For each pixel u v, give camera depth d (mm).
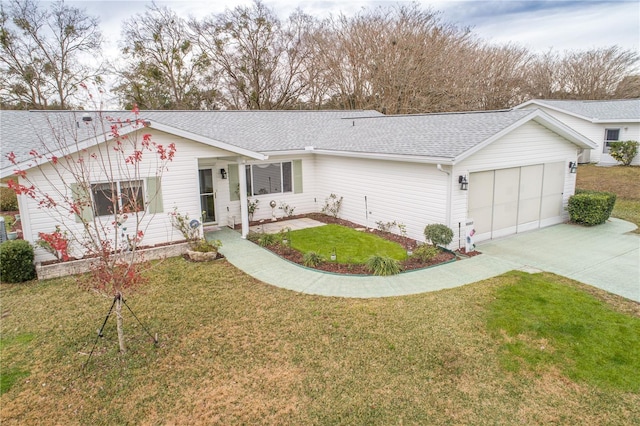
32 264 9344
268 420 4723
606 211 13391
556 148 13000
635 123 23375
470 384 5289
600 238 11883
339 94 33281
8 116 12914
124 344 6328
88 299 8133
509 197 12078
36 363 5891
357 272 9359
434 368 5625
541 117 11547
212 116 16719
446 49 30562
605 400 4961
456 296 7918
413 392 5148
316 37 32469
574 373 5469
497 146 11227
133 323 7062
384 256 9953
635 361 5695
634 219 14328
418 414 4773
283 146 14617
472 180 10953
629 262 9719
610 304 7465
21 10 25281
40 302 8016
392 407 4891
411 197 11711
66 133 11352
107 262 6047
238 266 9953
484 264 9766
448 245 10664
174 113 16109
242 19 31891
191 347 6254
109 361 5914
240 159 12219
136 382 5434
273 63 33094
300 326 6844
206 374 5582
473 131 11164
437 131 12367
